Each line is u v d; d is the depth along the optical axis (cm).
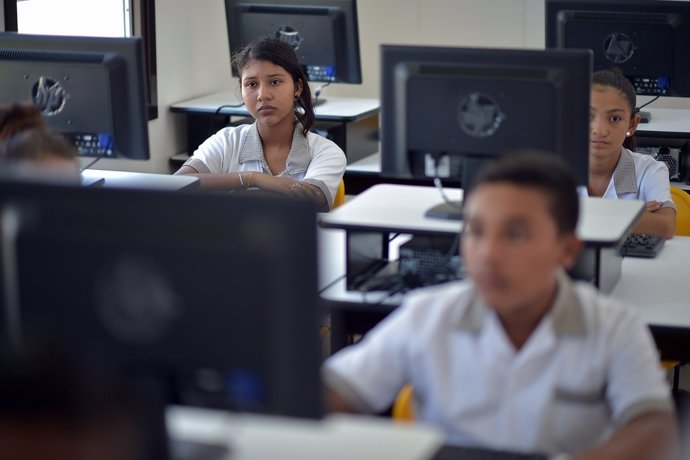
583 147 267
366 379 187
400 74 274
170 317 143
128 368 146
